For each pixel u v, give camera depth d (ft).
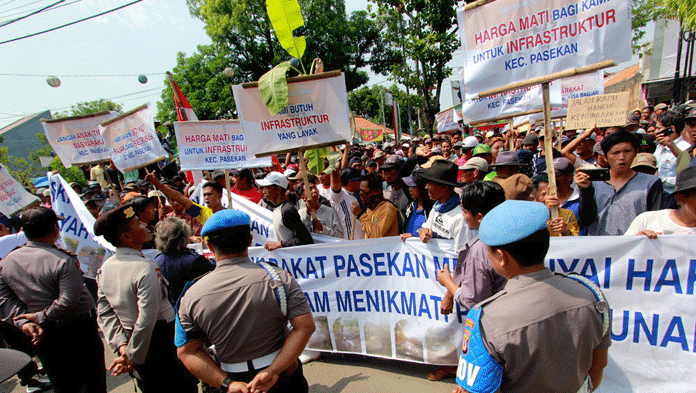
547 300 4.48
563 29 8.61
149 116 15.06
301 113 11.45
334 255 11.55
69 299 9.48
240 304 6.03
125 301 8.52
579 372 4.53
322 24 89.92
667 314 7.95
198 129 14.57
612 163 10.07
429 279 10.28
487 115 12.08
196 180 21.97
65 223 15.15
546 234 4.57
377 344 11.33
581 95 16.90
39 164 81.82
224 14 84.74
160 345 8.95
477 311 4.81
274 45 90.74
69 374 10.02
